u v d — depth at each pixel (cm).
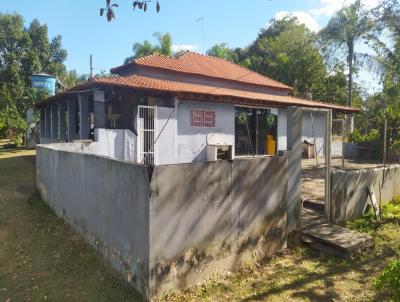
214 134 1368
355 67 2162
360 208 728
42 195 858
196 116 1309
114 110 1341
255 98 1379
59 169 699
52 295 412
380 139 1603
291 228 572
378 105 2200
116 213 450
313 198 782
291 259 525
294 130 573
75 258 507
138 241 399
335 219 670
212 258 445
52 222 678
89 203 543
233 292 421
